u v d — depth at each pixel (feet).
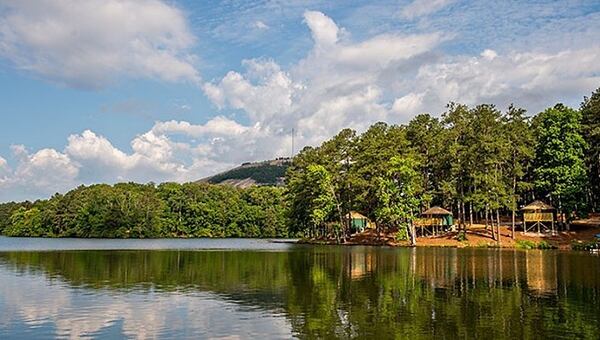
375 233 302.04
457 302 84.28
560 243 246.27
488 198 250.78
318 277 119.85
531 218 266.16
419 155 287.89
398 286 103.50
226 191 556.92
